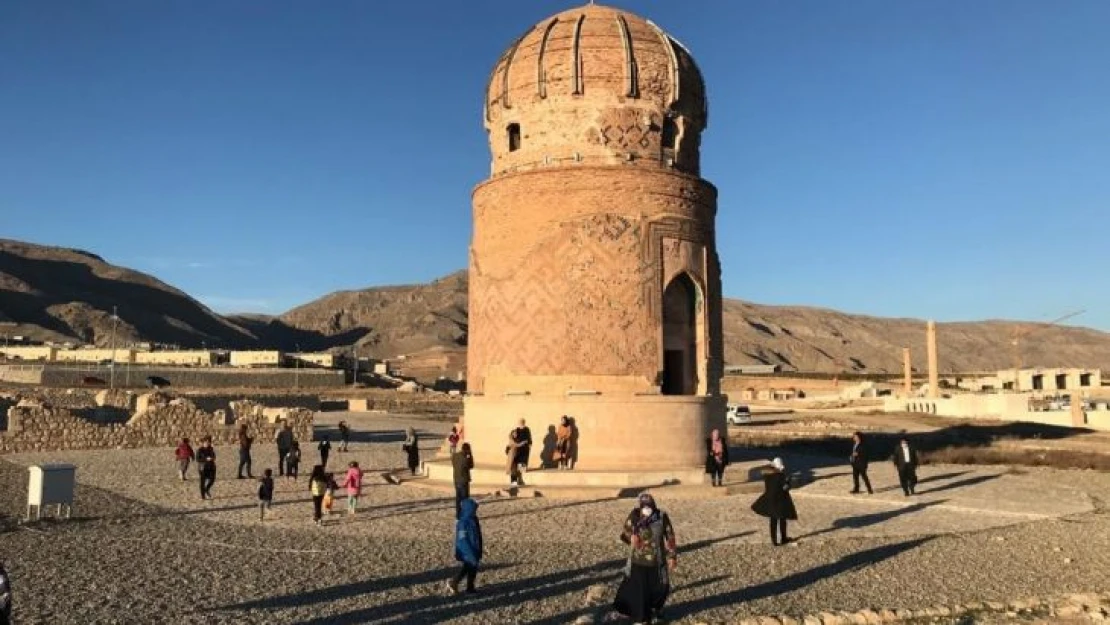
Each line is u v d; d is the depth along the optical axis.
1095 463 26.70
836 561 12.30
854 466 19.80
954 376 117.94
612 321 20.94
